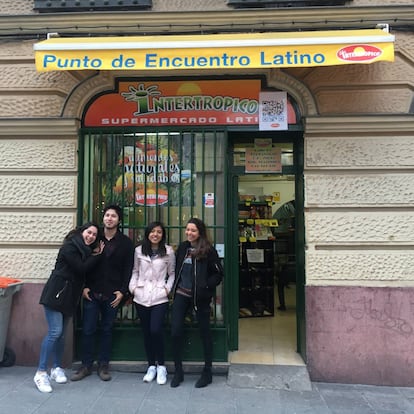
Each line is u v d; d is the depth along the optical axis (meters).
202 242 4.29
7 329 4.71
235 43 4.10
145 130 4.90
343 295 4.54
